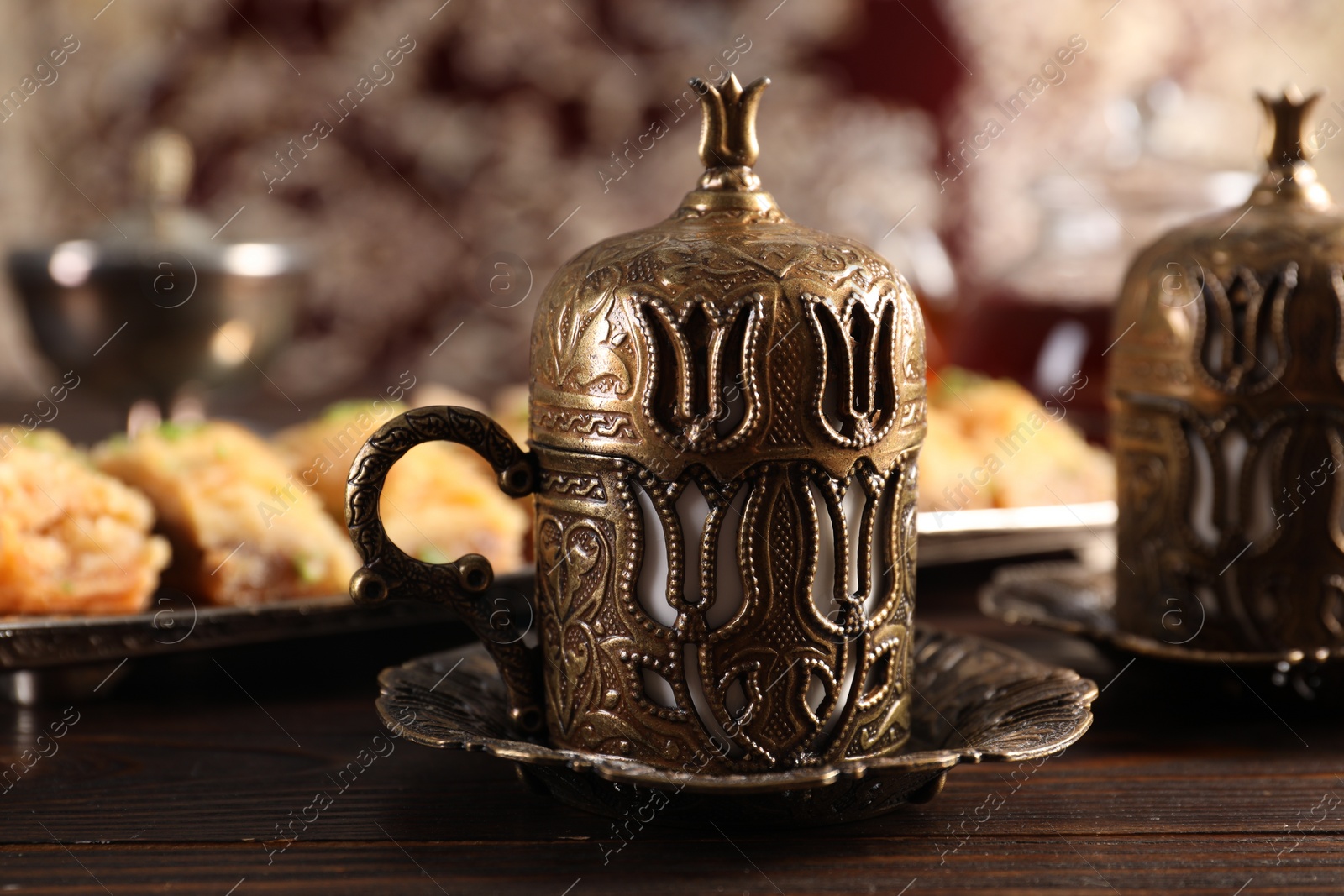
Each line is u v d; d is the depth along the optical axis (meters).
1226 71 1.15
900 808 0.48
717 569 0.46
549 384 0.47
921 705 0.50
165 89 1.27
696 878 0.46
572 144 1.28
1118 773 0.50
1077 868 0.46
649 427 0.46
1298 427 0.51
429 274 1.31
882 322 0.47
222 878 0.46
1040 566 0.64
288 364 1.31
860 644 0.47
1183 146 0.75
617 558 0.47
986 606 0.56
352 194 1.29
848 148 1.24
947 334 0.78
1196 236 0.52
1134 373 0.53
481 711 0.49
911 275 0.77
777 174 1.24
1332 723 0.52
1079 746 0.51
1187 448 0.52
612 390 0.46
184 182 0.82
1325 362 0.51
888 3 1.22
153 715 0.54
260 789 0.49
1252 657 0.51
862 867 0.46
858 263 0.47
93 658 0.52
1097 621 0.56
